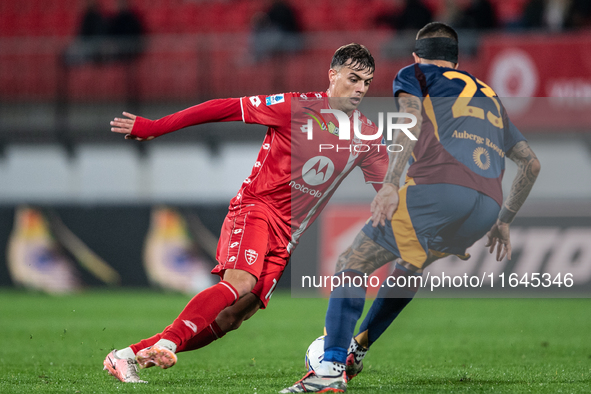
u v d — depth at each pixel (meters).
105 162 39.44
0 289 37.44
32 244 37.47
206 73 42.25
